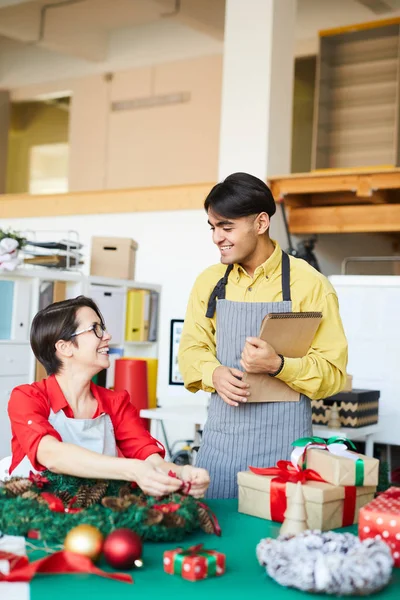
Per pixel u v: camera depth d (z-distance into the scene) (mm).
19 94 10781
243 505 1850
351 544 1386
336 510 1714
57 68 10391
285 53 5531
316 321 2076
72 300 1994
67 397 1982
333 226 5598
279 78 5453
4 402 3949
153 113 9727
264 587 1326
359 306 4293
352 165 6516
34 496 1619
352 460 1752
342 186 5270
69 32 9398
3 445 3947
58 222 6609
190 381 2271
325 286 2209
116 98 9992
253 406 2182
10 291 4012
